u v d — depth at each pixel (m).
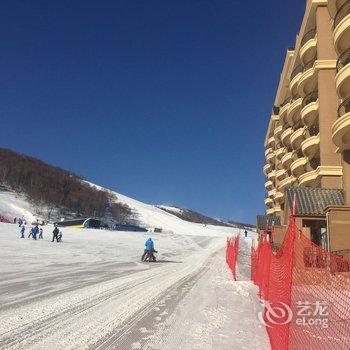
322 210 29.56
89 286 14.61
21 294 12.57
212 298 12.50
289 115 47.69
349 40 30.94
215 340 7.68
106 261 27.56
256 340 7.77
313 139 38.59
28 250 32.94
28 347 7.02
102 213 173.50
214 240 67.88
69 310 10.09
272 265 10.43
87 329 8.23
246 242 62.66
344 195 30.80
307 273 8.79
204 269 23.20
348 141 29.88
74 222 91.56
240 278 18.95
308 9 40.66
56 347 7.03
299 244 9.05
